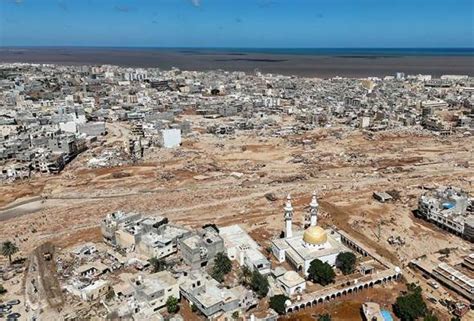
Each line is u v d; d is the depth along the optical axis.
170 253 192.38
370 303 156.88
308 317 154.75
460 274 172.25
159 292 152.12
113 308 152.25
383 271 178.25
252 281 163.00
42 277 177.88
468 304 159.00
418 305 147.50
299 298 159.88
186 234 198.62
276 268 177.00
